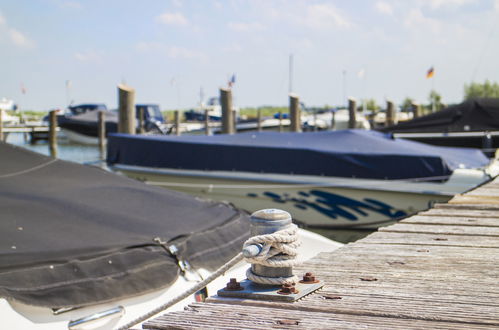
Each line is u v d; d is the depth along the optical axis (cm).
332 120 2467
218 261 385
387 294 253
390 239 403
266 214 232
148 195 449
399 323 209
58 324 289
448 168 787
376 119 3077
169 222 400
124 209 408
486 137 1154
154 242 359
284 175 872
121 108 1459
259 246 229
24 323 279
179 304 336
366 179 821
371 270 304
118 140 1042
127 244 344
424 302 239
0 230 334
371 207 824
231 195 917
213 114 3269
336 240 855
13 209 370
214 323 209
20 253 308
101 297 305
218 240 403
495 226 450
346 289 262
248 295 242
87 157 2006
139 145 1002
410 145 952
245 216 470
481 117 1273
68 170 485
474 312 223
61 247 323
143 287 325
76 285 304
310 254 469
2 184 419
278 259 237
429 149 921
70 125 2500
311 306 230
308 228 866
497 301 241
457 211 533
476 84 4734
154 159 982
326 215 855
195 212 435
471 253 349
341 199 840
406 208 807
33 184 430
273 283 242
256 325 206
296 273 296
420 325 206
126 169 1005
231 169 911
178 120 2197
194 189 945
